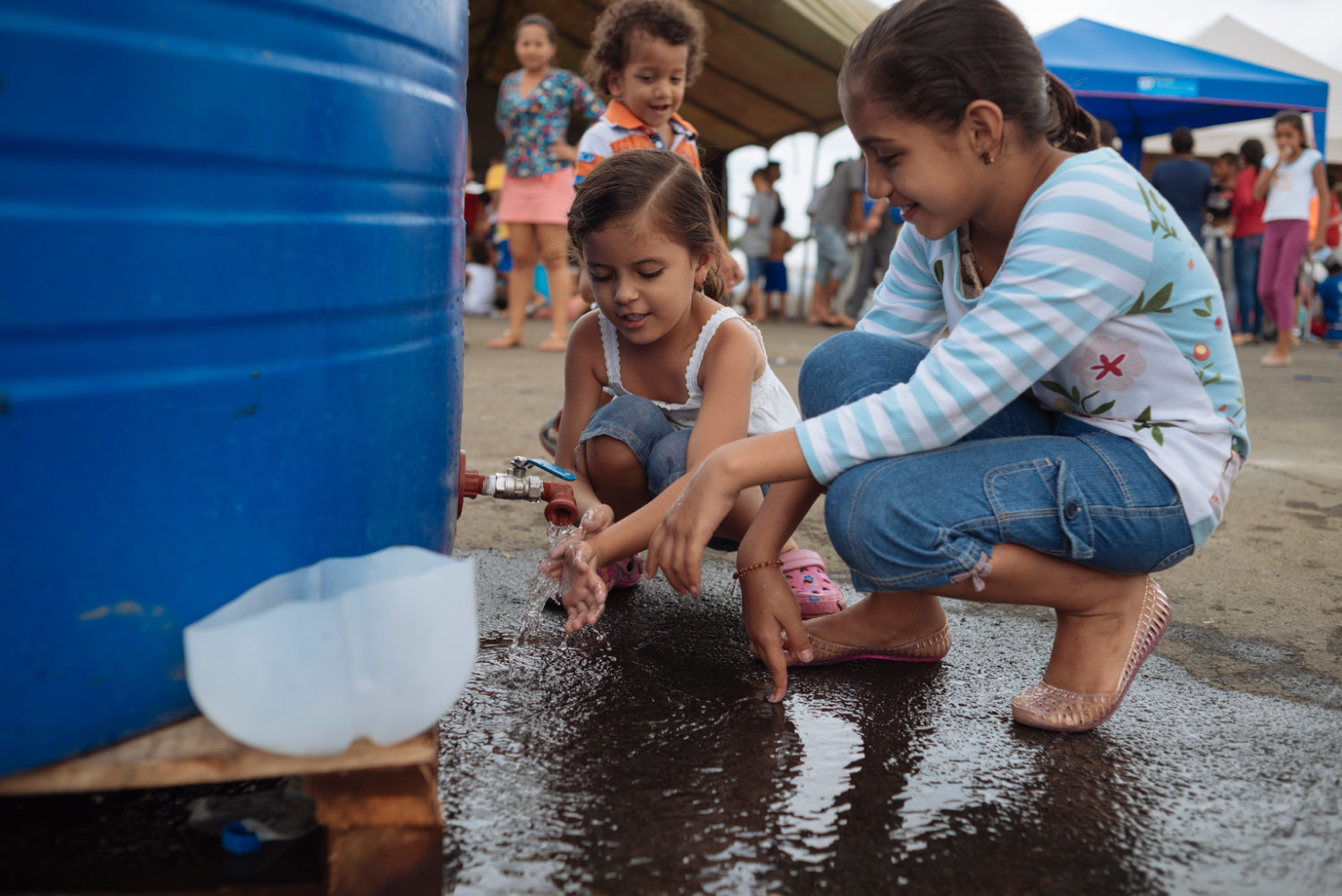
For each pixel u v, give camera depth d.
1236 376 1.26
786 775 1.12
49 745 0.80
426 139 1.04
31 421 0.75
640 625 1.59
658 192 1.52
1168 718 1.30
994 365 1.16
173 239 0.79
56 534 0.77
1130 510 1.20
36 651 0.78
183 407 0.82
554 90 5.14
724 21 7.35
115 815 0.99
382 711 0.81
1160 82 6.79
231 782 1.05
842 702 1.33
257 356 0.86
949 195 1.16
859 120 1.15
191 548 0.85
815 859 0.97
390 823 0.87
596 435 1.66
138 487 0.81
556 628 1.56
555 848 0.97
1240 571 1.94
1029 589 1.22
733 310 1.73
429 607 0.81
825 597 1.64
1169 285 1.20
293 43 0.85
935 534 1.17
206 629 0.77
